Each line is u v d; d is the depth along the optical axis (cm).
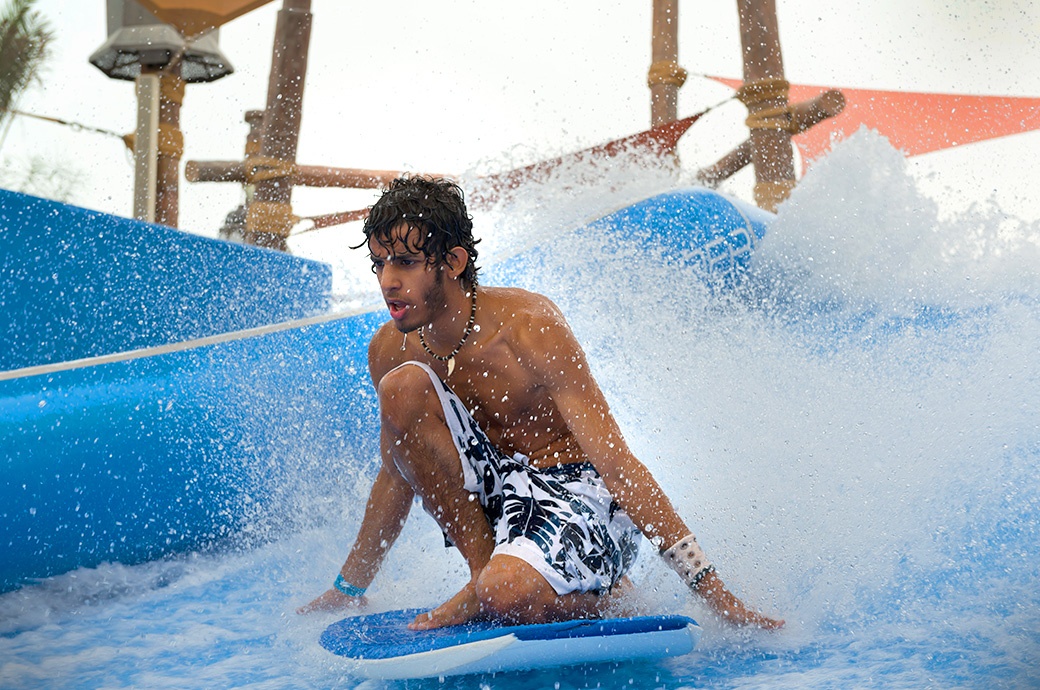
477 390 458
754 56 1239
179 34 1066
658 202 947
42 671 408
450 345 449
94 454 573
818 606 449
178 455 625
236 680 395
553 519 426
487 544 441
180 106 1093
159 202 1068
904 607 438
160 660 423
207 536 639
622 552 459
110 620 488
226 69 1163
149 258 662
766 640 419
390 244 414
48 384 570
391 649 379
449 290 434
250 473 671
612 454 427
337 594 493
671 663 401
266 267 787
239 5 1029
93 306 617
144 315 656
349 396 750
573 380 432
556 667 404
